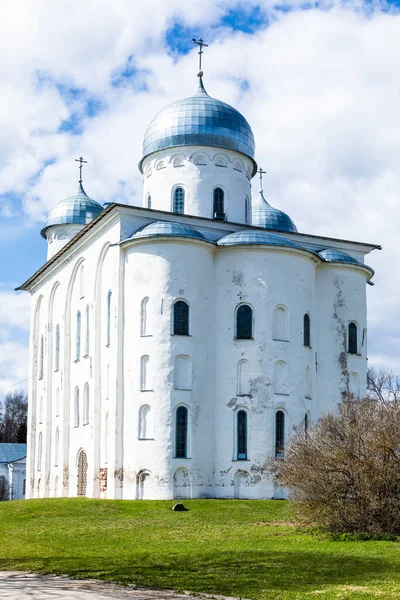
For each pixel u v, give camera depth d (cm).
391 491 2656
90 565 2019
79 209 6650
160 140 5206
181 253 4372
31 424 6147
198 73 5488
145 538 2688
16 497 8881
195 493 4216
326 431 2839
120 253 4481
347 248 5219
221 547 2375
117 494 4238
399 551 2225
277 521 3212
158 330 4294
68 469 5203
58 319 5706
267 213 6303
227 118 5228
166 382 4241
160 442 4191
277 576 1812
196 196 5100
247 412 4331
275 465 3231
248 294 4447
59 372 5534
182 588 1673
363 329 5006
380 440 2658
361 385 4938
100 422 4669
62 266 5644
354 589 1641
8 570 1975
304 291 4588
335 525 2688
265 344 4384
